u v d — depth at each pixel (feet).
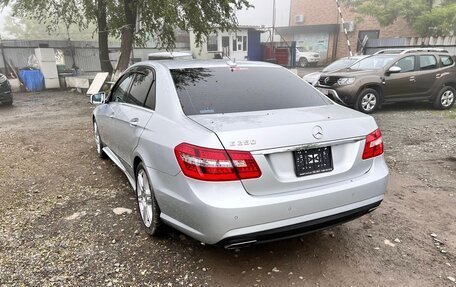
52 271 9.81
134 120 12.03
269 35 107.76
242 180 8.48
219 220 8.37
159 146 9.95
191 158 8.71
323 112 10.53
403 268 10.02
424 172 17.56
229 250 10.89
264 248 11.05
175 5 37.37
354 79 31.78
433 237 11.60
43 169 18.25
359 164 9.91
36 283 9.32
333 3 105.70
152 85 12.26
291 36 115.85
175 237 11.55
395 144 22.54
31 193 15.10
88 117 34.47
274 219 8.68
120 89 15.64
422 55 34.04
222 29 50.03
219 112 10.32
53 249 10.85
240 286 9.31
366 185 9.80
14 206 13.82
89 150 21.75
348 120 9.89
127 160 13.34
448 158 19.60
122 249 10.89
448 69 34.65
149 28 45.91
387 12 82.02
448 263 10.24
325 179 9.37
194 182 8.69
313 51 111.04
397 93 33.17
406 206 13.84
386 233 11.86
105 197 14.65
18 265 10.05
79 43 73.20
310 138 9.07
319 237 11.69
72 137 25.53
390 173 17.46
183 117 9.95
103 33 55.31
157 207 10.59
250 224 8.50
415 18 79.25
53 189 15.55
